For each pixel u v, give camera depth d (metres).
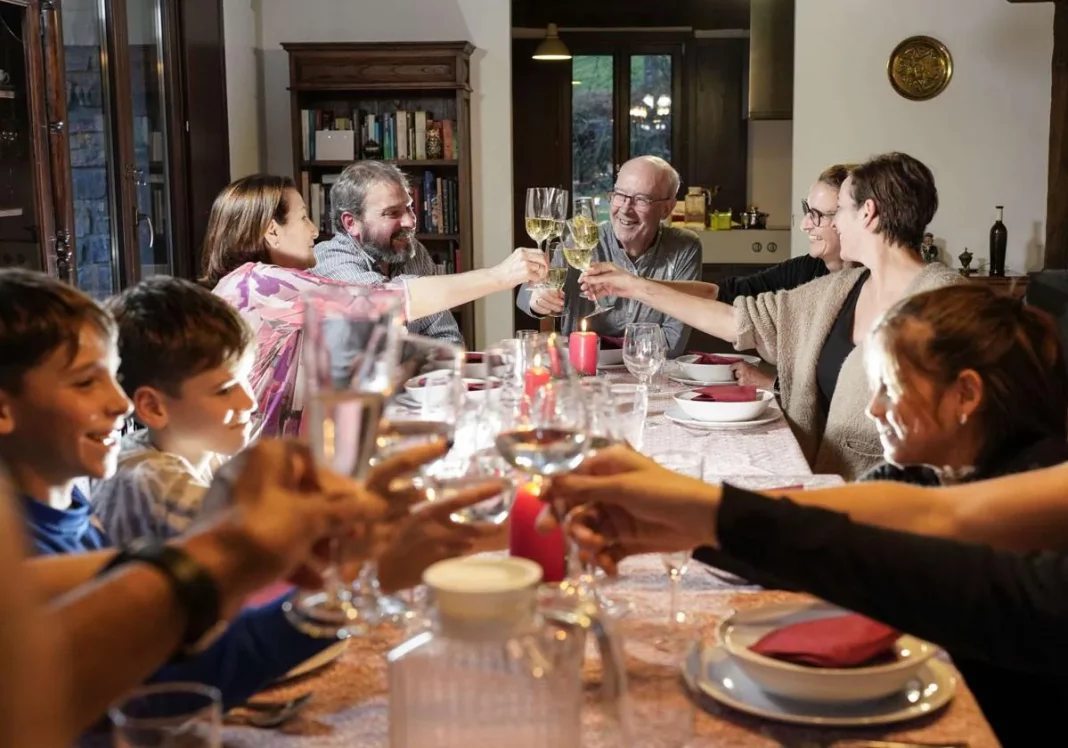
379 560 1.32
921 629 1.16
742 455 2.52
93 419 1.48
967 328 1.64
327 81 6.27
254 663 1.21
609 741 1.08
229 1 6.03
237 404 1.89
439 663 0.95
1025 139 6.42
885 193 2.85
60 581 1.16
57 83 3.98
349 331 0.94
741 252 8.56
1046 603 1.13
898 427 1.70
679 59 10.38
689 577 1.64
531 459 1.26
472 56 6.50
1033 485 1.41
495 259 6.65
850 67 6.47
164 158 5.16
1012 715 1.53
